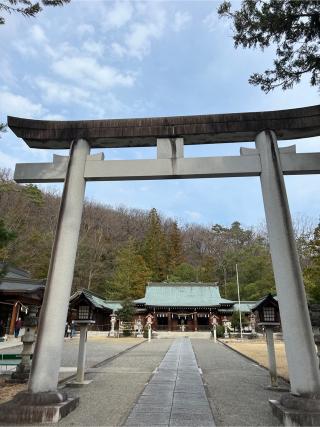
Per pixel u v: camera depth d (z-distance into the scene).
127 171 6.98
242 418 5.50
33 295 9.21
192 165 6.91
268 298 8.47
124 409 6.03
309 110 6.86
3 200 45.91
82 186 6.98
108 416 5.57
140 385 8.34
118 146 7.59
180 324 44.44
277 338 31.50
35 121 7.32
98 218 75.56
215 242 77.06
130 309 37.53
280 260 6.07
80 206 6.82
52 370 5.73
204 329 42.16
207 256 67.25
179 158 6.98
